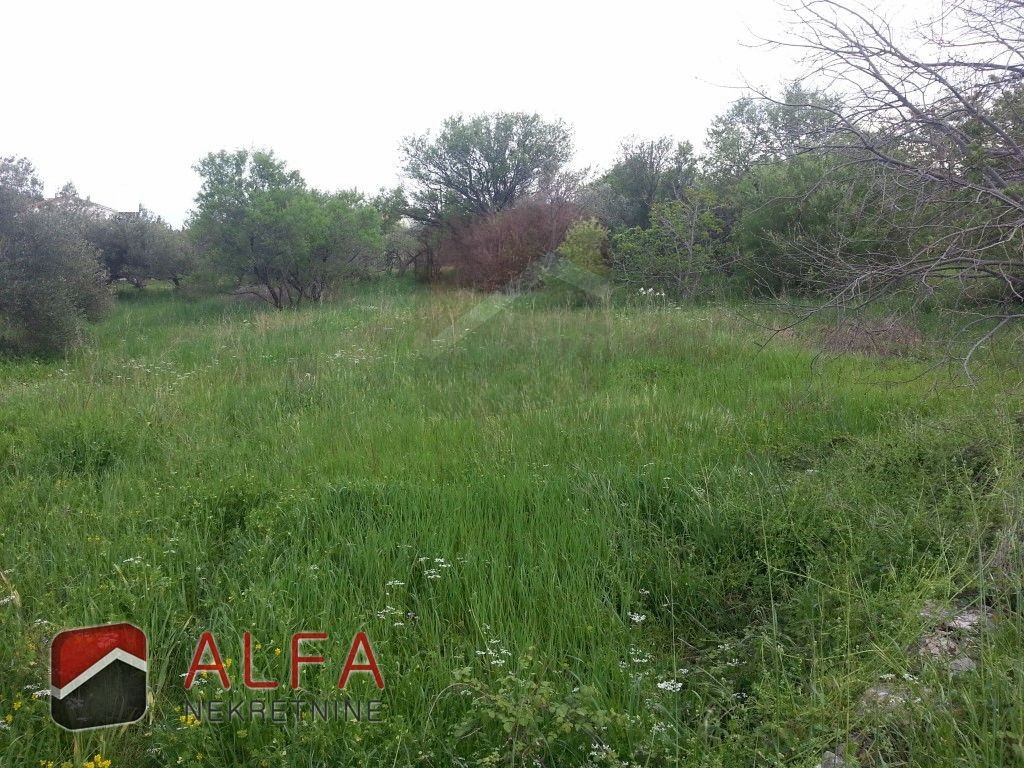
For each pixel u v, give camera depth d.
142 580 3.87
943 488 4.74
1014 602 3.51
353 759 2.75
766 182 11.56
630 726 2.89
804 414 6.79
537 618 3.75
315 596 3.81
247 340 12.04
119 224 24.92
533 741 2.71
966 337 6.80
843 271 6.02
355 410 7.43
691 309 13.66
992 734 2.56
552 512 4.79
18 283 11.95
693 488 4.92
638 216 23.30
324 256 20.55
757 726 3.00
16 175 14.28
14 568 4.05
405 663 3.39
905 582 3.61
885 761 2.68
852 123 5.78
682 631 3.86
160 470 5.87
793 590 3.97
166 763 2.83
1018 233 5.60
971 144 5.09
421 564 4.26
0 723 2.80
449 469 5.78
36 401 7.83
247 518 4.80
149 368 10.00
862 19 5.40
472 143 27.03
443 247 23.73
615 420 6.70
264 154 20.58
